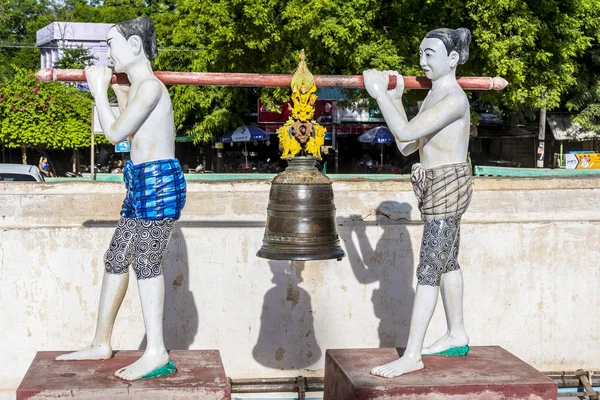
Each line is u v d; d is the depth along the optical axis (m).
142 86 4.14
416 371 4.39
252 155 29.41
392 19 17.95
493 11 16.75
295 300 5.88
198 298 5.79
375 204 6.10
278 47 17.97
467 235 6.03
